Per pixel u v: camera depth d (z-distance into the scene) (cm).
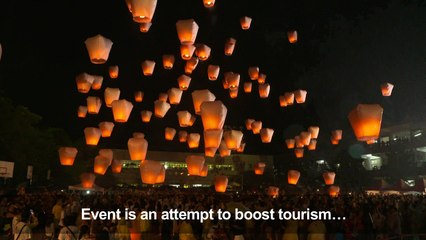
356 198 1413
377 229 977
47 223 924
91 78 1175
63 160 1194
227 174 4278
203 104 713
